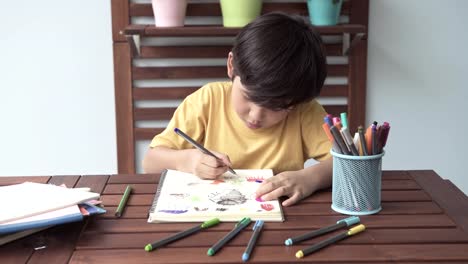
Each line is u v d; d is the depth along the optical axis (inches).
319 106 55.5
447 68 77.8
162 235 35.8
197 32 67.2
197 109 55.3
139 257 32.9
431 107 78.9
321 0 68.8
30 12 74.2
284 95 43.6
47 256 33.1
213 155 46.9
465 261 32.6
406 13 75.9
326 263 32.4
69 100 77.0
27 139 77.8
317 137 53.7
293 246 34.4
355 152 39.1
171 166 49.6
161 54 75.0
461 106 79.0
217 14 73.9
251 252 33.4
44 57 75.5
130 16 74.1
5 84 75.9
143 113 76.4
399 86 78.0
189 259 32.6
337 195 40.0
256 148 54.4
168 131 55.0
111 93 77.0
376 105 78.4
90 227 37.1
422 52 77.1
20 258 32.9
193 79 76.7
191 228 36.3
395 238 35.4
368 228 37.0
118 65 74.9
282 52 43.4
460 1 75.9
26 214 35.6
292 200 41.4
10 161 78.3
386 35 76.4
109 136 78.3
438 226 37.4
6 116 76.9
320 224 37.6
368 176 39.0
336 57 76.9
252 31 45.3
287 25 45.1
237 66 45.5
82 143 78.3
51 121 77.5
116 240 35.1
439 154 80.4
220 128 55.1
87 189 42.7
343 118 40.4
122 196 43.2
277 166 54.2
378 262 32.5
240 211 38.6
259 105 45.1
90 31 75.1
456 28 76.6
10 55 75.2
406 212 39.9
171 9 68.3
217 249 33.7
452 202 42.0
